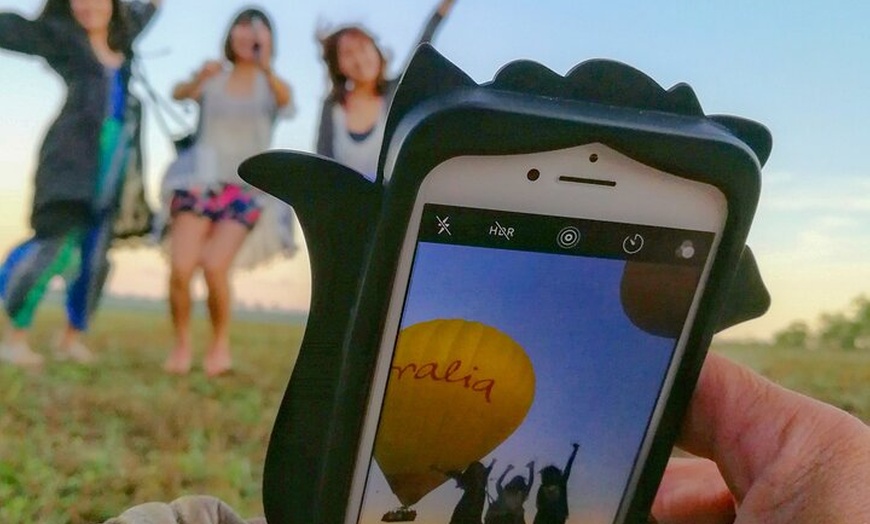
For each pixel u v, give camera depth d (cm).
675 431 40
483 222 33
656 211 35
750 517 40
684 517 48
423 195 32
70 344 151
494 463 38
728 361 43
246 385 153
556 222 34
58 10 145
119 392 148
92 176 149
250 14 152
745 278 39
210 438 142
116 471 136
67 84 147
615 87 33
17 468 133
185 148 155
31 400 143
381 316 33
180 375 154
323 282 32
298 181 31
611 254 35
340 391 34
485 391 36
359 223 32
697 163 33
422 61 31
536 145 31
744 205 35
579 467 40
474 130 30
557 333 36
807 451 39
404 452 36
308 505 35
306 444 34
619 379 38
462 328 35
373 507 37
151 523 39
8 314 148
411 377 35
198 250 156
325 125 153
